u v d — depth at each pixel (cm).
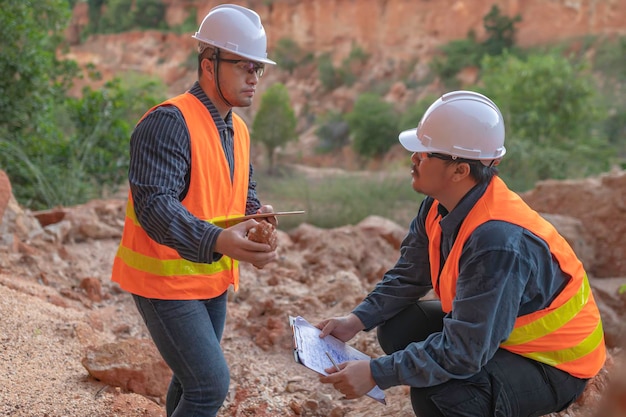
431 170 249
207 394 257
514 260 231
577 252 662
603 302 536
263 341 428
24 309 424
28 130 956
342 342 293
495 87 1758
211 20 262
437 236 262
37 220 630
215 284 269
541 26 3897
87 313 456
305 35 4566
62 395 335
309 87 4381
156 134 247
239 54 257
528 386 250
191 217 238
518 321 246
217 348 261
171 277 255
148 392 353
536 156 1290
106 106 1005
